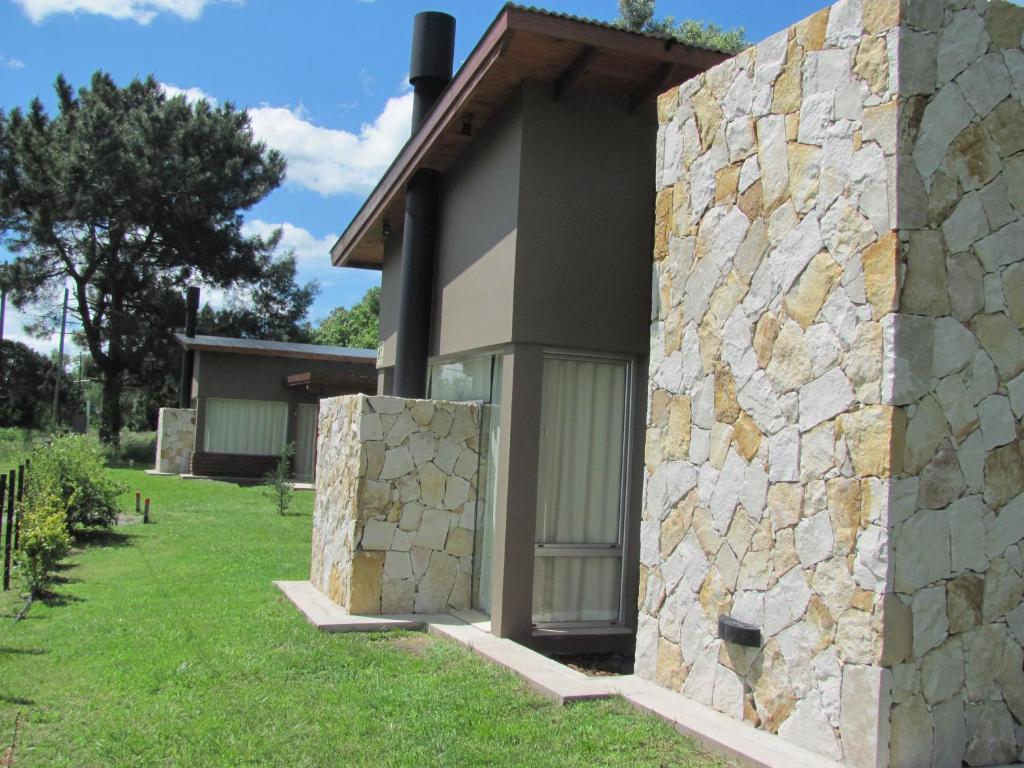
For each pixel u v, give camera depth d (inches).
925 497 162.2
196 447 975.0
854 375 168.2
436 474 324.2
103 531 521.3
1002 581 169.5
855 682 162.7
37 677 232.2
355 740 189.5
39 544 335.6
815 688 172.1
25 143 1273.4
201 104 1368.1
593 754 178.4
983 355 169.3
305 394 1021.2
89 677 233.0
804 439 179.3
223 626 290.4
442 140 337.4
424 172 375.9
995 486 169.2
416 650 272.4
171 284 1390.3
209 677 234.1
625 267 299.7
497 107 310.0
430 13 401.1
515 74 285.3
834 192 176.1
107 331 1306.6
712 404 208.5
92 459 530.6
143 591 349.7
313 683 230.7
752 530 192.4
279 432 1019.3
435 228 377.1
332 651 262.4
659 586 224.5
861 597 162.9
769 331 191.2
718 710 198.8
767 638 185.6
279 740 189.0
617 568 311.9
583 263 293.9
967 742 164.7
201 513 641.0
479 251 320.2
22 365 1621.6
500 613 281.9
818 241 179.2
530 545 286.4
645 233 302.7
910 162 164.1
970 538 166.4
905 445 160.7
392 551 316.2
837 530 169.6
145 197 1285.7
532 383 287.9
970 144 170.4
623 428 313.0
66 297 1368.1
